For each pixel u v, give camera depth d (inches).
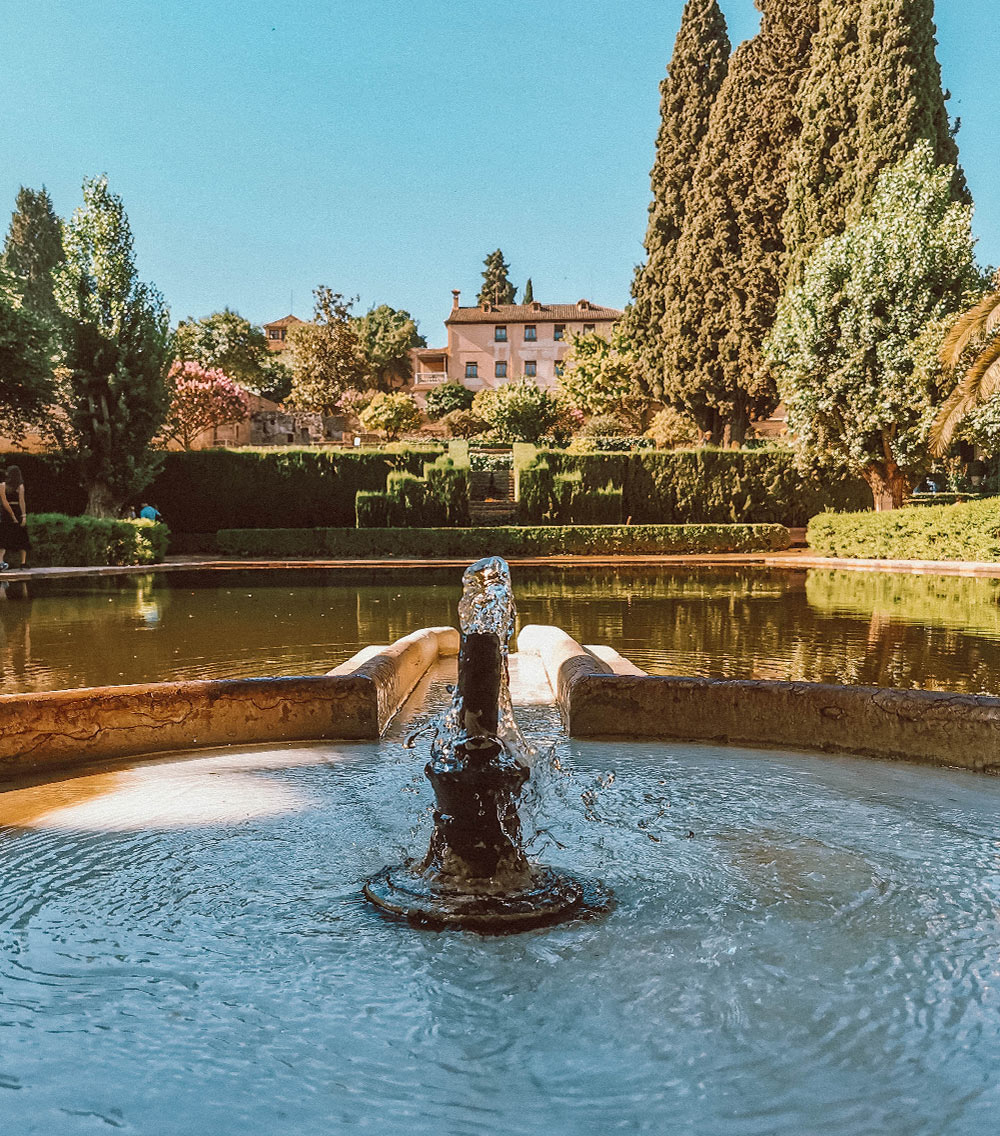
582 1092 62.4
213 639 348.8
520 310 2583.7
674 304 1224.2
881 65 893.8
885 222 778.8
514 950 83.6
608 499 986.1
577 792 130.4
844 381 781.9
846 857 106.5
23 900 95.1
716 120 1171.9
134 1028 70.4
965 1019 71.4
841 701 151.4
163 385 884.6
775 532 953.5
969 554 729.0
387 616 433.1
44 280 2049.7
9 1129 58.0
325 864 105.0
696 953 82.8
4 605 488.7
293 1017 72.2
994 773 139.3
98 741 148.6
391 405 1971.0
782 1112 60.2
